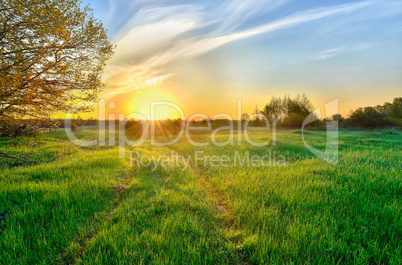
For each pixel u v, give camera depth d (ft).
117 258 10.65
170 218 14.85
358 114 116.78
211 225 14.49
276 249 11.16
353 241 11.57
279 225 13.43
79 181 22.40
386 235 12.08
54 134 82.99
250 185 21.67
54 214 15.02
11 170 26.73
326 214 14.19
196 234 13.05
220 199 19.93
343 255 10.68
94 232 13.51
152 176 27.78
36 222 14.23
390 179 20.59
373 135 74.13
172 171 30.50
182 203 17.72
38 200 17.13
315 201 16.48
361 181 20.48
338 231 12.67
